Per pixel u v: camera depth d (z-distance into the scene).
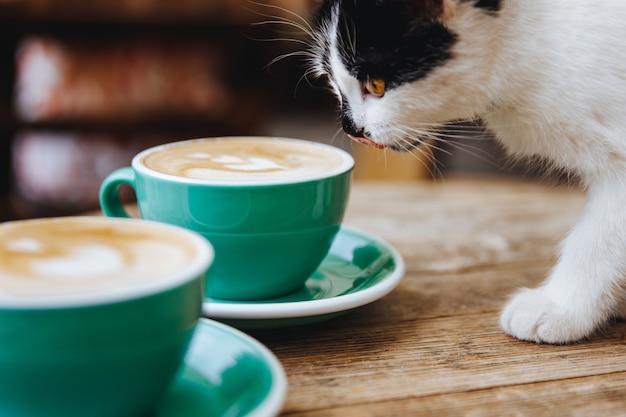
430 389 0.47
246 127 1.29
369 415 0.45
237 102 1.32
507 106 0.60
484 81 0.59
